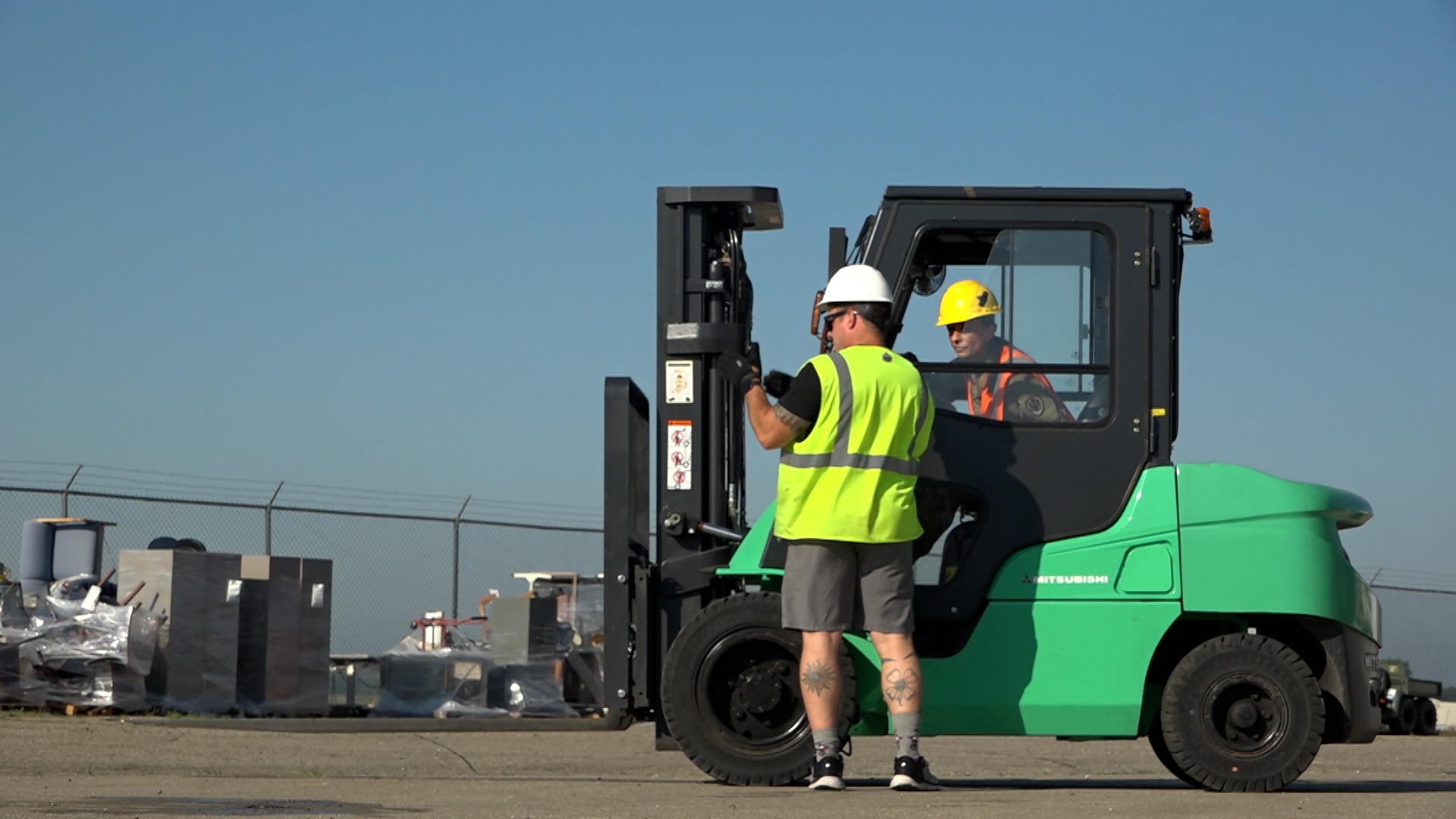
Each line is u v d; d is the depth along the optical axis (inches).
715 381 258.1
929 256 255.0
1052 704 242.2
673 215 261.0
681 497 256.5
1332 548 248.8
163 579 521.0
